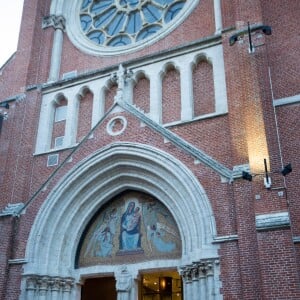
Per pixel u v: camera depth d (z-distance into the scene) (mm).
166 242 18109
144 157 18641
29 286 18219
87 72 22891
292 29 19859
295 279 13469
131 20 25719
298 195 16219
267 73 17562
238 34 19062
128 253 18656
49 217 19500
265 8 21000
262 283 13844
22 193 20734
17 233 19719
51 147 22375
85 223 19953
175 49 21312
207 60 20672
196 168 17391
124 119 19891
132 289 17781
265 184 15156
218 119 18625
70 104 22688
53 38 26141
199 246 16172
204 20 22672
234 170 16516
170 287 20766
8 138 22688
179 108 20281
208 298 15172
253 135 16281
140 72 21906
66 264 19156
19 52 25625
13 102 23719
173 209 18016
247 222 15328
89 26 26547
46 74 24672
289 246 13906
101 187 19891
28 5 27266
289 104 18109
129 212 19578
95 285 23406
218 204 16375
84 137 20500
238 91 18203
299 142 17172
